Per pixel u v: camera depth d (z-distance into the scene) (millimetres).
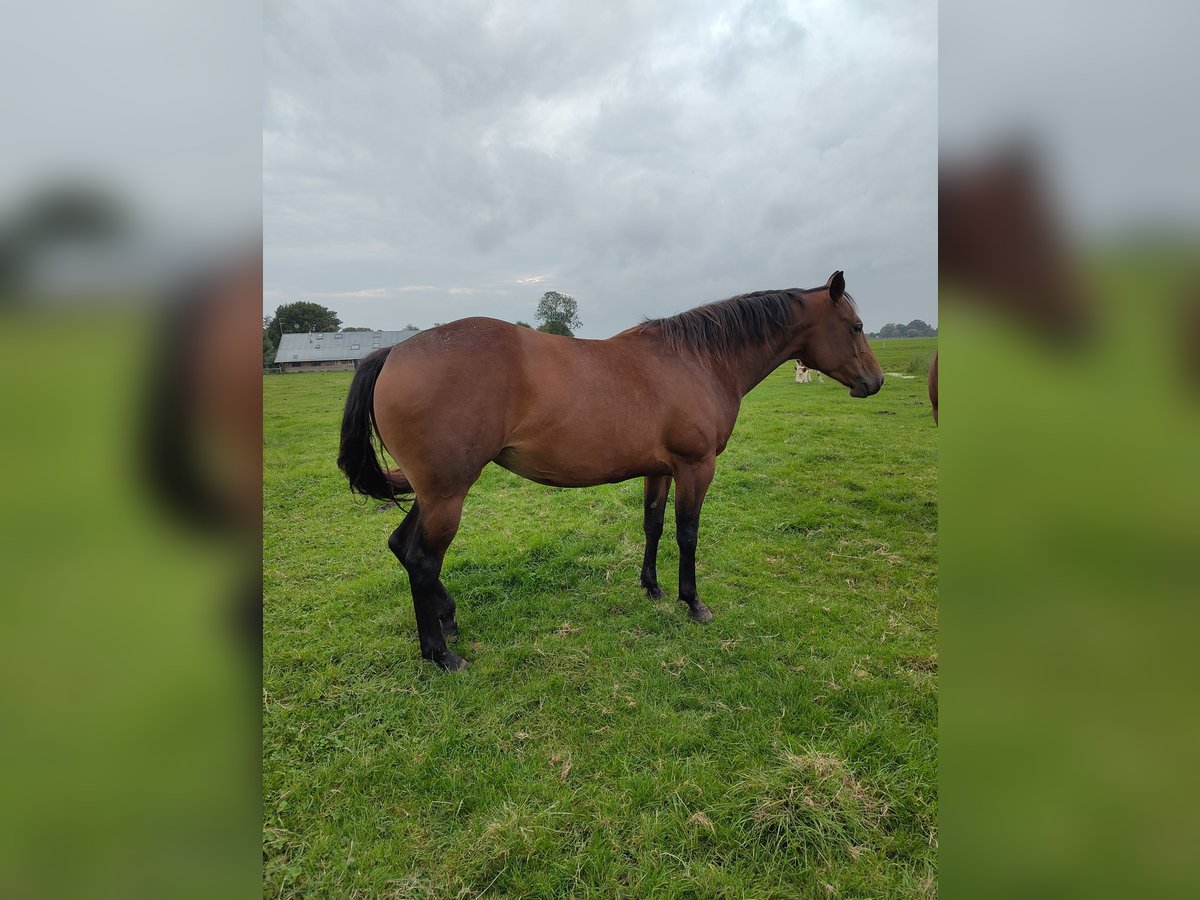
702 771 1976
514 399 2553
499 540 4258
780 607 3201
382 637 2895
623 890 1590
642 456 2869
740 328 3207
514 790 1929
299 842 1745
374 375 2617
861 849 1681
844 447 7125
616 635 2912
